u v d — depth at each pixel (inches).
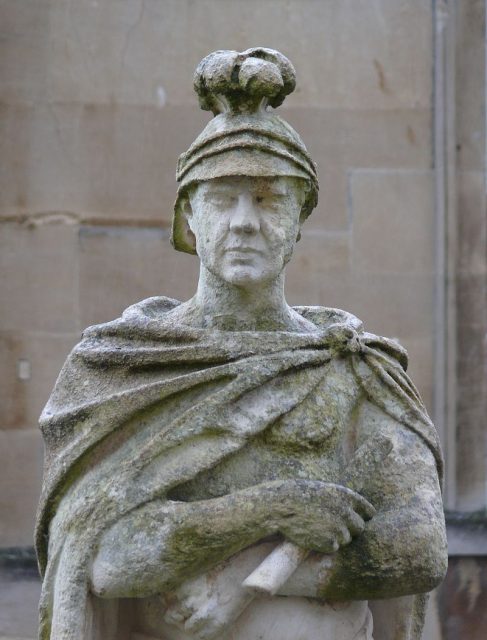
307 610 196.5
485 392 374.0
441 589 371.6
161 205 370.3
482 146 374.9
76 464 196.7
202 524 189.2
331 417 198.7
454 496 374.0
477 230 374.0
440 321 372.5
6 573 366.0
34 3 370.6
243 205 197.8
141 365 199.2
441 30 374.9
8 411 368.8
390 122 373.4
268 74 197.8
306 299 370.0
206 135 200.1
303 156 201.5
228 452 193.6
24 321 367.9
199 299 206.7
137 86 370.6
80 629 192.7
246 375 195.3
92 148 370.0
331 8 373.4
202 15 371.6
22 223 369.1
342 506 191.3
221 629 192.7
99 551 192.1
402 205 373.1
